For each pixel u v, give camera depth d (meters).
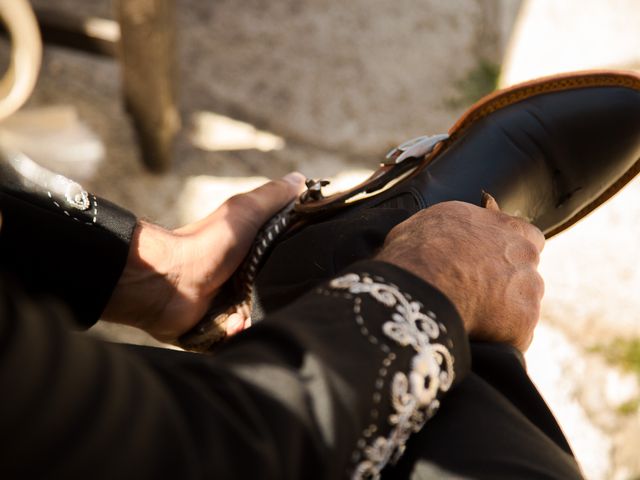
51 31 2.24
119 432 0.41
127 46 2.01
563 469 0.65
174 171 2.37
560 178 1.22
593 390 2.03
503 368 0.73
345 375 0.55
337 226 0.96
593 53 2.42
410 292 0.64
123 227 0.98
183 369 0.52
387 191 1.09
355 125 2.58
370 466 0.59
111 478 0.40
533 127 1.21
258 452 0.47
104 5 2.57
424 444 0.66
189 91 2.57
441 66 2.74
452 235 0.77
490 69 2.74
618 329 2.10
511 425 0.67
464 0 2.90
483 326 0.74
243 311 1.09
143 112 2.15
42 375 0.39
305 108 2.59
